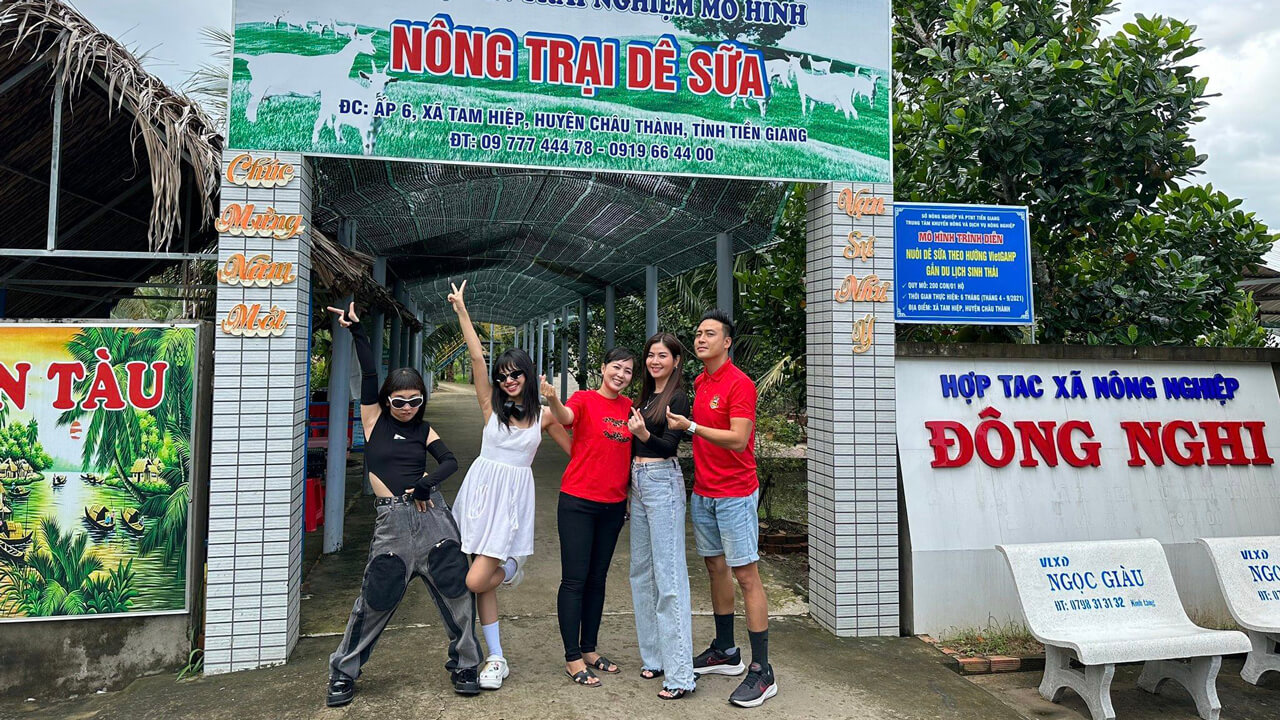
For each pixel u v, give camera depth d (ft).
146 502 12.71
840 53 15.30
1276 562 13.66
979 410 15.75
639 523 12.28
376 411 11.96
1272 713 12.42
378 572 11.18
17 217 16.67
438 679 12.17
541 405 12.12
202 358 13.09
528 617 15.35
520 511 11.77
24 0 12.16
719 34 14.84
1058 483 15.66
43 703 12.26
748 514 11.73
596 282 40.75
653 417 12.03
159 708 11.23
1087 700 11.64
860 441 14.98
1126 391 16.38
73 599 12.45
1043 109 17.78
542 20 14.19
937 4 21.63
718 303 22.95
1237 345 21.13
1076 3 21.77
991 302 15.96
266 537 12.87
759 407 30.12
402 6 13.62
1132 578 12.84
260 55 13.08
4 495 12.30
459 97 13.82
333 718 10.83
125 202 17.43
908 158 19.92
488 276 42.83
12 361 12.40
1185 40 17.56
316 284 18.03
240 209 12.89
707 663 12.63
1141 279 19.10
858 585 14.80
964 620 14.96
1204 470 16.25
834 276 15.06
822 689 12.14
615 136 14.42
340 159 14.05
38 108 13.71
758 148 14.93
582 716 10.91
